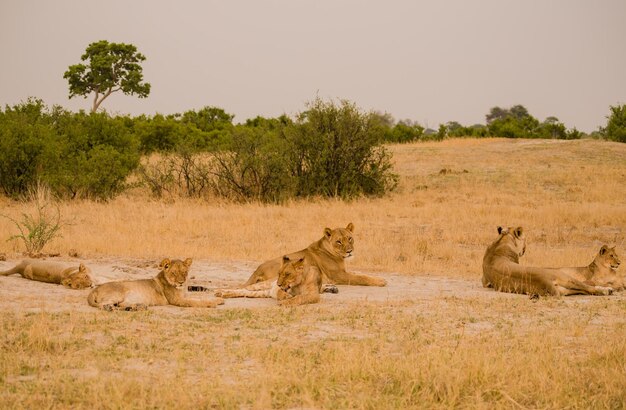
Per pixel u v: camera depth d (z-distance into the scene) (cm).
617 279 1344
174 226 2091
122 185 2834
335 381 790
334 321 1049
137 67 6481
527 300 1224
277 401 728
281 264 1260
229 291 1219
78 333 934
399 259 1722
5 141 2697
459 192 2973
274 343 924
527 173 3306
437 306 1161
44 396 716
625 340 938
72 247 1686
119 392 714
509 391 761
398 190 3042
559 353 902
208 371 818
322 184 2894
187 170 2972
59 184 2683
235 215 2344
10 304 1095
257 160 2845
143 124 4228
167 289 1137
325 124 2934
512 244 1373
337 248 1352
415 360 845
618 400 757
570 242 2044
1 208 2422
